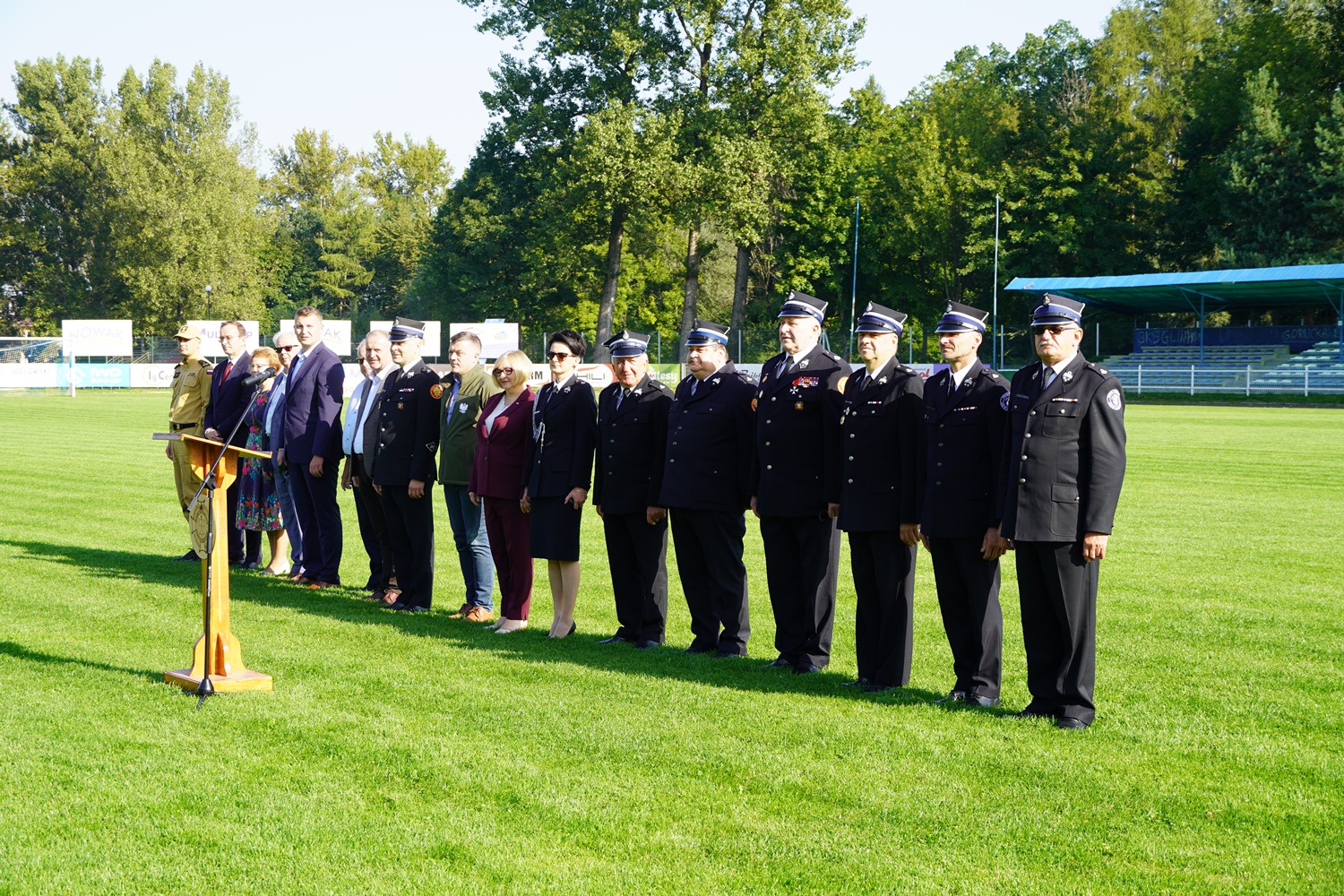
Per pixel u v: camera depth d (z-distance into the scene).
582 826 4.33
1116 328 57.53
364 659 6.93
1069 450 5.60
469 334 8.50
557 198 51.62
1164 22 63.62
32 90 71.31
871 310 6.49
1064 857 4.07
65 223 71.88
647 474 7.51
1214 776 4.90
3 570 9.88
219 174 67.19
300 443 9.52
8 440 23.72
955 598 6.25
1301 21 54.47
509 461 7.87
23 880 3.85
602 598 9.17
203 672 6.21
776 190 57.62
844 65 50.53
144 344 60.16
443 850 4.11
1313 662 6.92
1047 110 57.66
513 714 5.73
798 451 6.80
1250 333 49.34
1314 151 49.38
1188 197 55.59
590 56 52.31
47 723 5.52
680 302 64.44
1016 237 53.94
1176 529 12.30
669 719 5.66
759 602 8.95
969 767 4.99
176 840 4.18
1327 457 20.48
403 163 98.50
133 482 16.67
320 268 89.31
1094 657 5.74
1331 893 3.81
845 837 4.24
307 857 4.04
